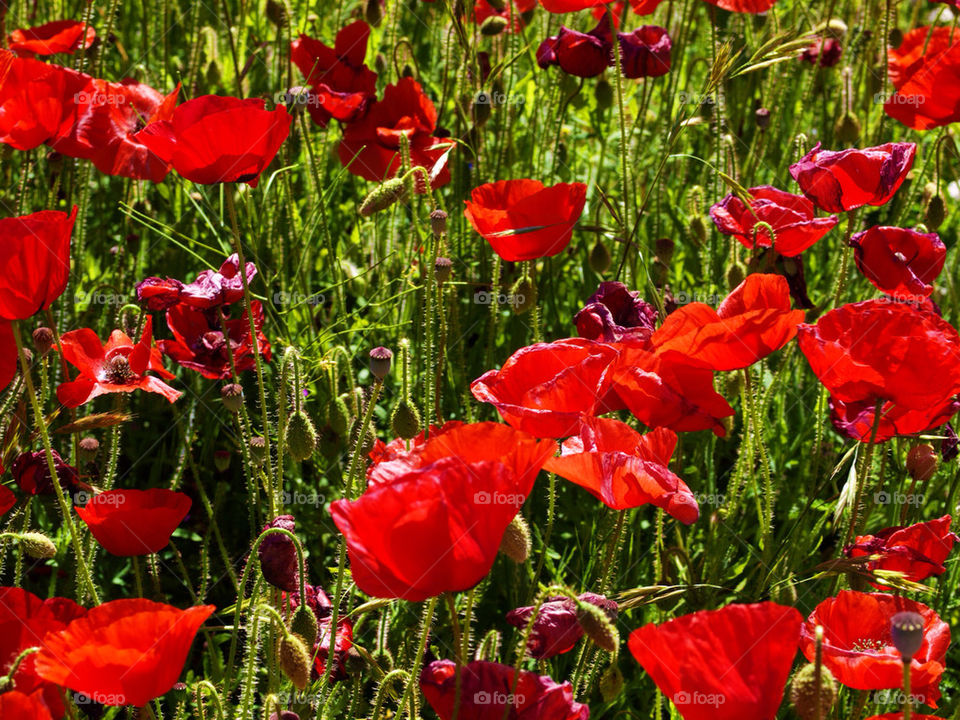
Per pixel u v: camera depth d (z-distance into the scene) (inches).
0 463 130.9
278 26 196.5
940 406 114.7
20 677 88.0
